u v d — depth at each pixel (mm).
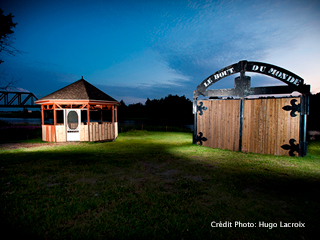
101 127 13500
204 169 6348
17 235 2896
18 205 3787
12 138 15000
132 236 2916
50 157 8125
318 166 6664
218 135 10359
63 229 3061
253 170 6199
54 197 4176
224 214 3529
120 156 8391
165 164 7020
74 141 13055
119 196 4227
